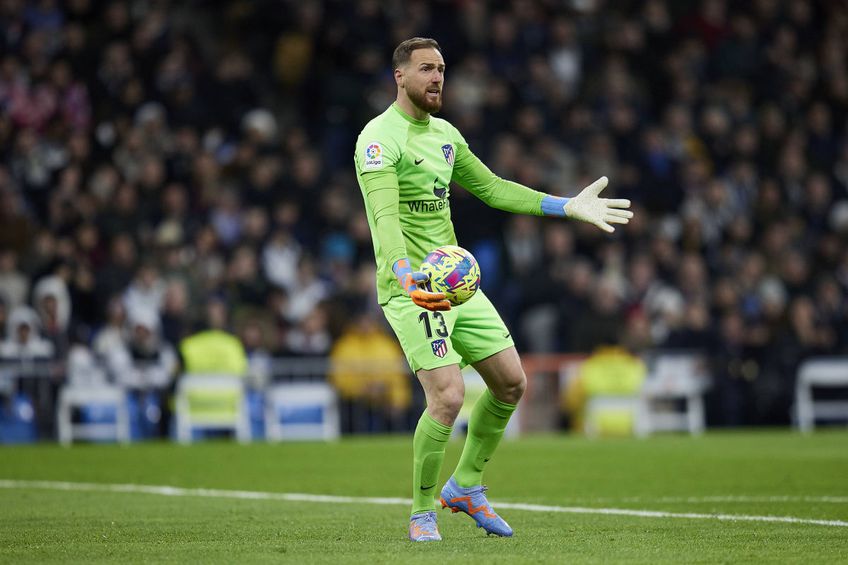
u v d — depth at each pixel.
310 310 59.19
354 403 56.97
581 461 40.72
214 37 77.94
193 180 63.75
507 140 69.69
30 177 63.16
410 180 22.36
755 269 68.19
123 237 57.19
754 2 86.19
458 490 22.53
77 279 55.03
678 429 61.06
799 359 62.69
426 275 21.08
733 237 71.75
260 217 61.62
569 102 75.38
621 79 77.38
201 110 68.25
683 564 18.61
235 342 55.03
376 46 75.00
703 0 85.00
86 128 65.94
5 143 63.81
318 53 75.88
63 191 60.75
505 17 76.81
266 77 75.50
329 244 64.81
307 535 22.66
